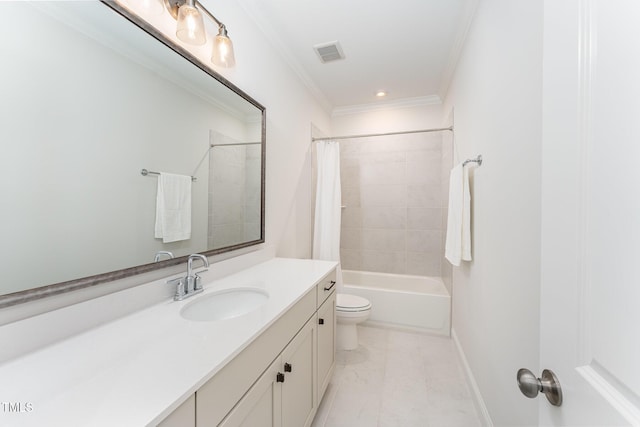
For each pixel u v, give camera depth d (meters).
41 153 0.75
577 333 0.45
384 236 3.35
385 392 1.73
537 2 0.88
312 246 2.79
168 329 0.85
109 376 0.61
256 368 0.86
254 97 1.77
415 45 2.09
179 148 1.22
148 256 1.08
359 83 2.74
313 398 1.38
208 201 1.40
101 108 0.91
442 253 3.04
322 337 1.53
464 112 1.96
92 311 0.85
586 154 0.43
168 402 0.54
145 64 1.05
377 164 3.36
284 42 2.05
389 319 2.67
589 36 0.42
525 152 0.98
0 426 0.47
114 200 0.95
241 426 0.79
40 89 0.75
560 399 0.49
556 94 0.52
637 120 0.33
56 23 0.79
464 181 1.74
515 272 1.06
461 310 2.07
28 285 0.72
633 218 0.34
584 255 0.43
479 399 1.53
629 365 0.34
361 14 1.75
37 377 0.61
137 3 1.03
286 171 2.24
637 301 0.33
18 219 0.71
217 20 1.34
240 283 1.35
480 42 1.54
